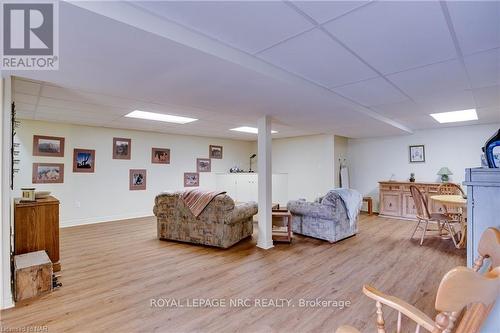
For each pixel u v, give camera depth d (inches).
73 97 125.5
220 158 310.5
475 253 48.9
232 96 116.8
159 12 62.2
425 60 88.7
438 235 177.6
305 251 145.3
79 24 59.1
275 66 94.0
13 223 104.9
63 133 201.3
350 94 127.1
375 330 73.9
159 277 110.3
